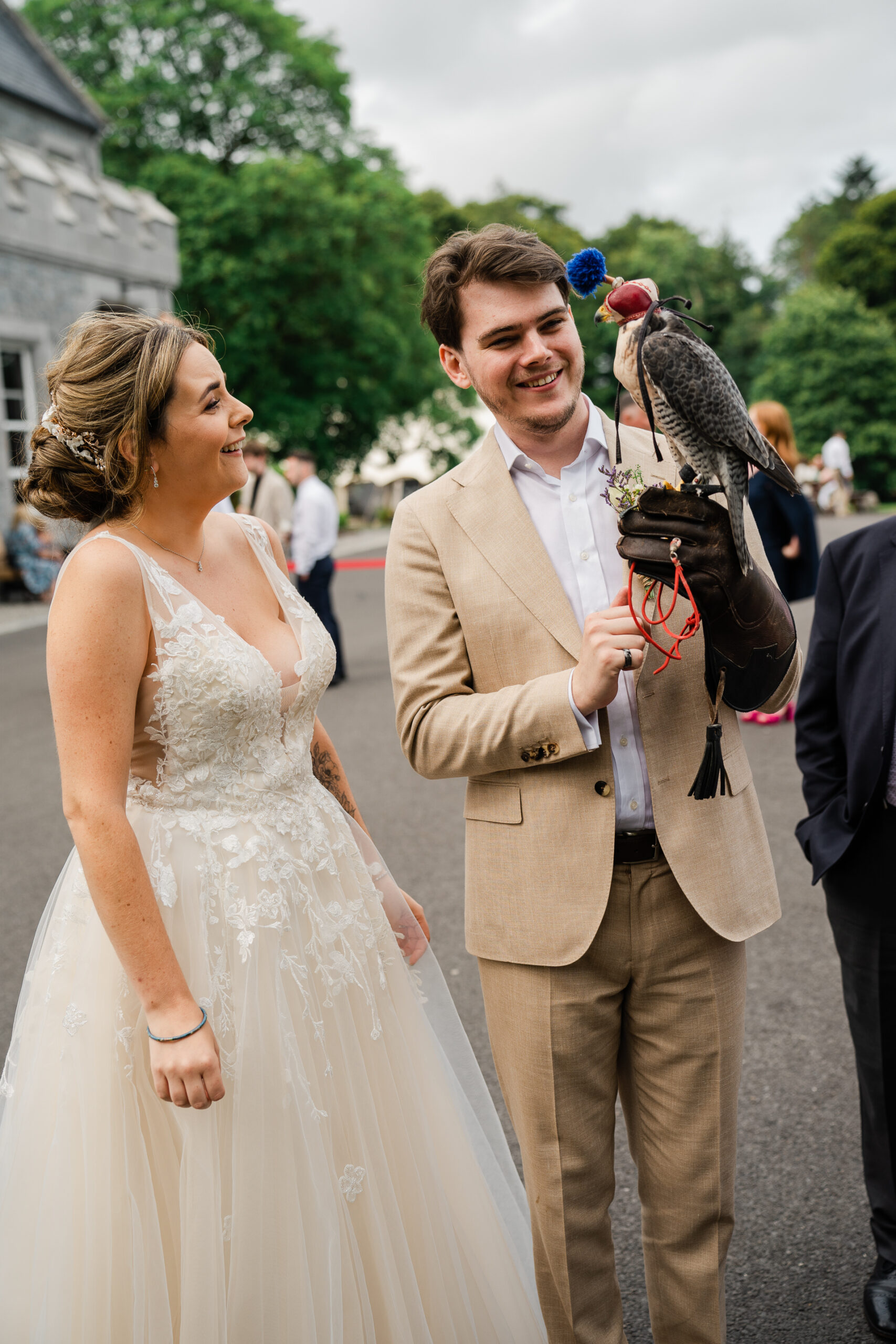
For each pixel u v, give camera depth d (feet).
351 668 29.04
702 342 4.64
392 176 90.12
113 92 81.30
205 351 5.40
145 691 5.20
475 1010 10.71
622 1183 8.30
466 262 5.35
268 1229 4.99
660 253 134.51
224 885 5.24
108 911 4.81
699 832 5.53
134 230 53.98
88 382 5.16
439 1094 6.00
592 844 5.51
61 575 5.07
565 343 5.44
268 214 75.92
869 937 6.72
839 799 7.04
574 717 5.22
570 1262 5.72
